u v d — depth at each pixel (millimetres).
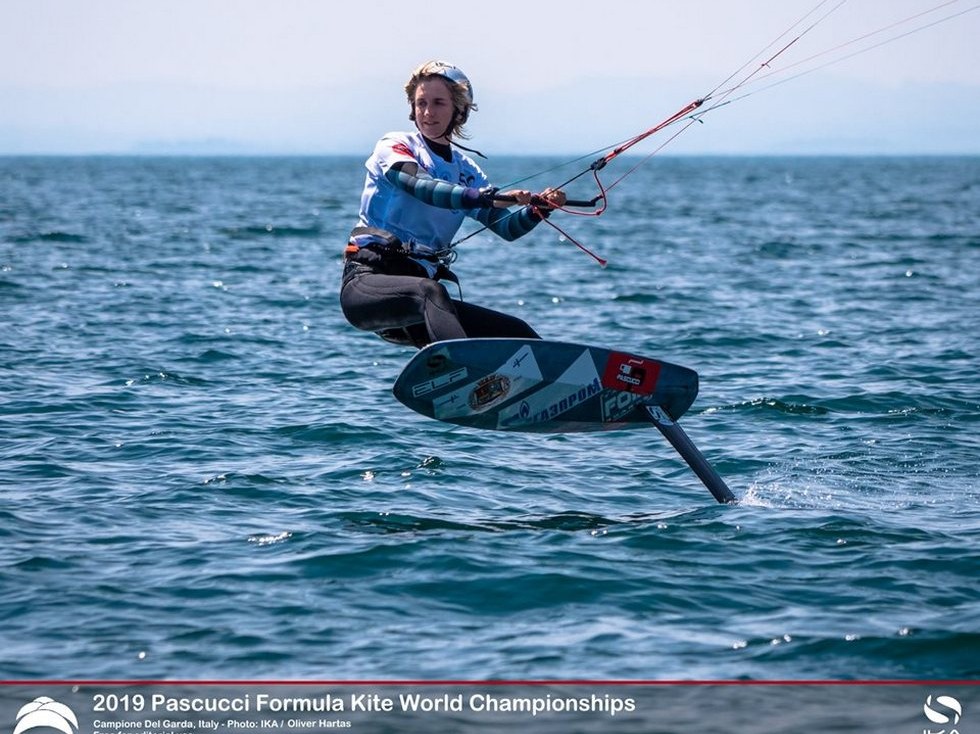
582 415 29578
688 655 21250
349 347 60250
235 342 61062
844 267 107125
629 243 142250
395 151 27406
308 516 30172
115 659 21031
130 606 23453
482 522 29828
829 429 41469
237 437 39500
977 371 52688
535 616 23172
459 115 28109
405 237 28000
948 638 21688
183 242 132125
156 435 39562
